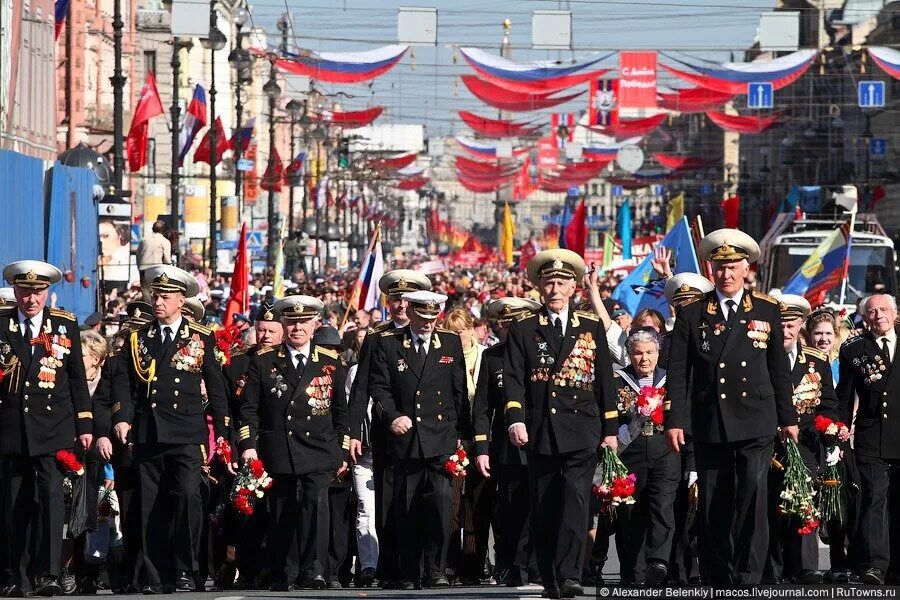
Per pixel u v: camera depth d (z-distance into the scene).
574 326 29.19
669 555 31.22
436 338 33.12
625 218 110.25
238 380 33.19
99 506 32.25
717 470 27.52
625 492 29.20
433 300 32.72
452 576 34.72
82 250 70.62
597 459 29.92
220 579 34.06
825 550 41.03
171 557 31.69
